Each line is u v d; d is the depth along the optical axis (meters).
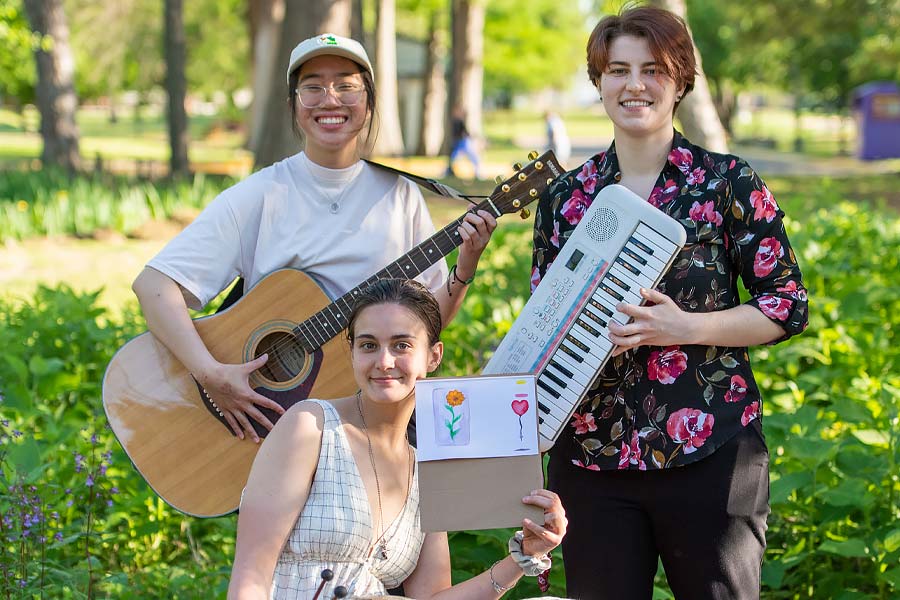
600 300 3.04
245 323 3.83
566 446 3.23
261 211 3.84
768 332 3.05
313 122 3.77
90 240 14.51
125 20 45.34
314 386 3.81
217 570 4.42
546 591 3.36
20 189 17.20
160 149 39.34
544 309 3.10
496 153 38.19
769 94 94.62
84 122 65.94
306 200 3.84
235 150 38.97
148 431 3.87
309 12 18.34
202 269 3.82
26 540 4.07
